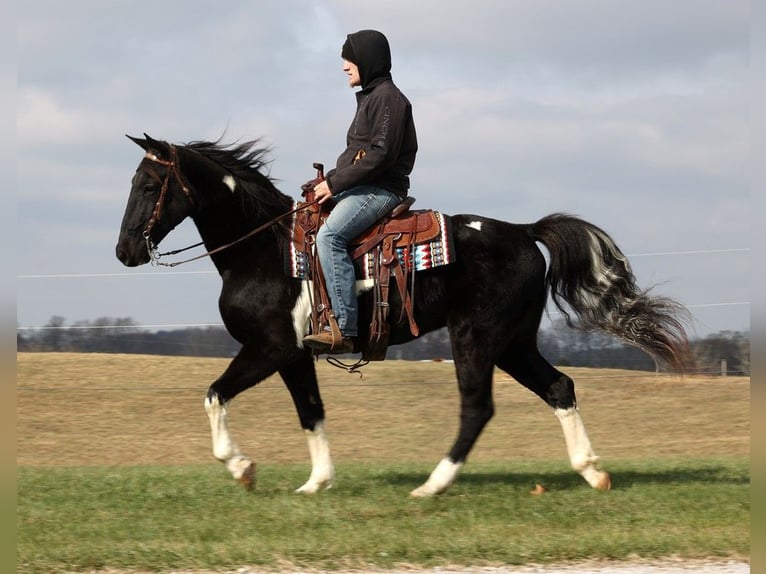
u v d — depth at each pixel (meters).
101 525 7.98
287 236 9.19
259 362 9.18
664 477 10.49
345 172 8.99
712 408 17.19
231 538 7.56
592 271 9.64
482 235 9.33
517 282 9.34
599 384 18.58
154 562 6.89
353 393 18.05
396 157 9.10
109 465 13.79
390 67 9.43
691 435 15.71
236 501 8.91
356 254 9.21
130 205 9.17
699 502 8.76
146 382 18.38
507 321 9.33
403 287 9.16
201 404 17.39
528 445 15.28
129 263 9.21
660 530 7.75
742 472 10.92
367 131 9.23
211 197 9.27
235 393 9.21
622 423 16.50
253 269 9.19
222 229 9.31
